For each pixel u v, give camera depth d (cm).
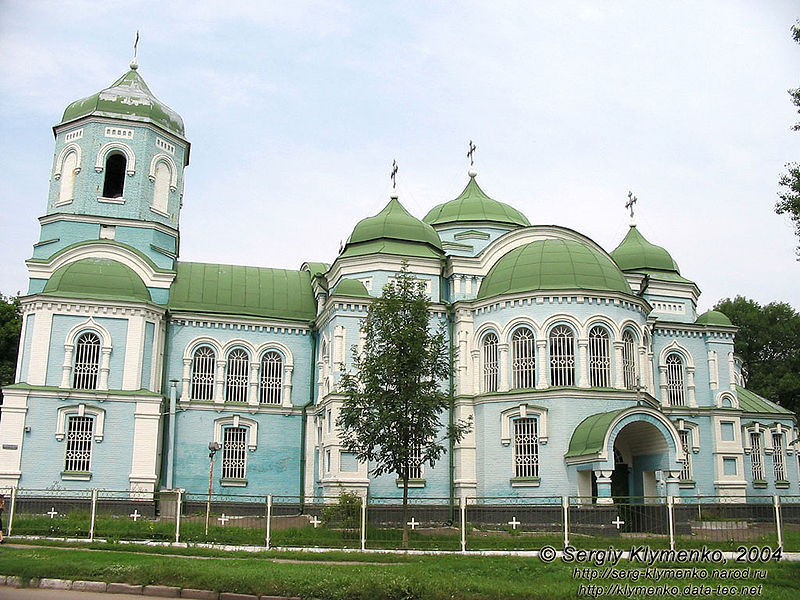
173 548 2695
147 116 5262
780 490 5550
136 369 4488
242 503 4506
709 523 3828
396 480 4266
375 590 1917
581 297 4253
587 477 3962
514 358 4331
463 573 2195
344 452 4169
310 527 3478
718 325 5531
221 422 4834
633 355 4372
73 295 4450
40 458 4194
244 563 2322
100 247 4881
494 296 4406
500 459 4194
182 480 4694
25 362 4356
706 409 5347
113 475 4269
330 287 5038
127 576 2044
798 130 2833
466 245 5116
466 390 4462
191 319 4938
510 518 4031
